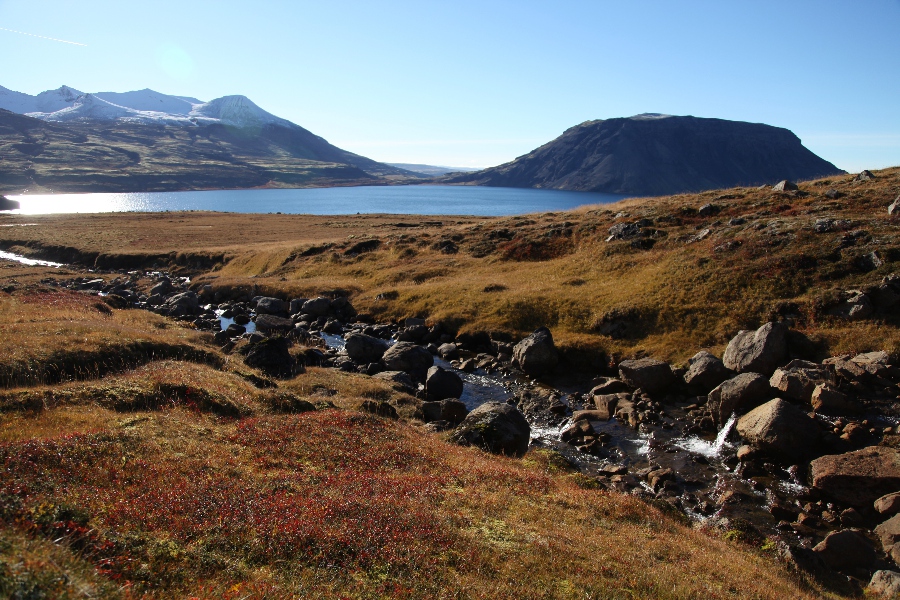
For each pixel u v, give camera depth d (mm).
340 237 71125
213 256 66125
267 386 23031
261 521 9664
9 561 5887
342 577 8438
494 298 40031
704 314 32094
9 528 6980
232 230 85562
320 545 9148
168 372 19906
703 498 18188
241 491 11086
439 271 50781
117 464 11406
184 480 11250
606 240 46656
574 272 43500
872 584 12797
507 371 32219
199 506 9898
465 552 9898
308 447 15172
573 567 9945
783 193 46500
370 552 9234
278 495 11242
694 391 27203
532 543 10734
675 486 18844
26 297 33469
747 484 18969
